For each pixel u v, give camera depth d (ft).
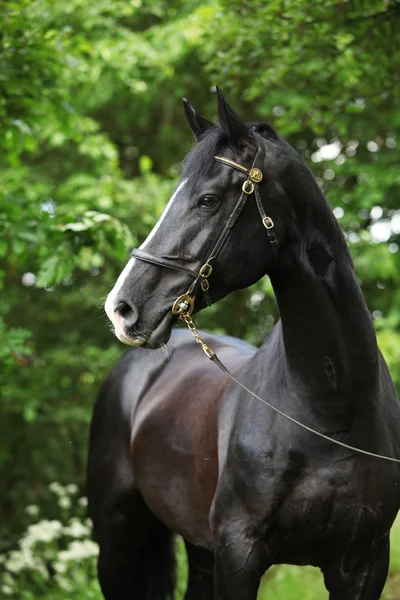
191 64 42.34
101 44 34.86
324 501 13.79
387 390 14.94
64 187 36.70
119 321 12.82
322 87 24.41
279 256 13.52
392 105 39.75
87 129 35.42
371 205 37.42
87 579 32.65
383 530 14.23
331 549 14.30
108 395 19.61
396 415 14.92
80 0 34.22
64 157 41.60
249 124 13.93
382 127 40.98
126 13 36.19
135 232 35.60
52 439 40.78
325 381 13.70
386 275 36.81
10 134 25.95
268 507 13.85
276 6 21.35
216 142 13.28
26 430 40.52
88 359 38.50
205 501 15.79
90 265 39.09
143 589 19.43
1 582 33.19
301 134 43.14
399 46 22.94
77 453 41.16
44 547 34.40
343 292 13.67
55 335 42.39
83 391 41.11
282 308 13.92
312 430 13.48
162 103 44.80
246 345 19.04
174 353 18.83
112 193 36.70
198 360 18.04
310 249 13.57
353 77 24.04
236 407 14.98
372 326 14.10
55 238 23.00
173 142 45.19
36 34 23.84
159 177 40.24
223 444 14.92
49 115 27.73
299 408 13.91
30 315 43.09
